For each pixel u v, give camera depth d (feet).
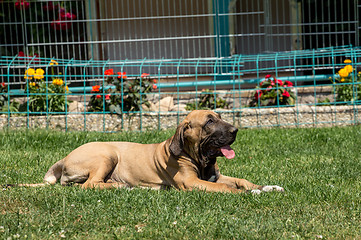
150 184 19.36
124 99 37.65
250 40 46.44
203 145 18.10
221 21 45.70
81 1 45.85
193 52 46.93
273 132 33.50
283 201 16.51
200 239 12.84
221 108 39.78
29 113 38.29
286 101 38.99
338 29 45.11
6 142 29.48
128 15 47.16
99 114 37.17
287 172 21.94
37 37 44.06
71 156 19.38
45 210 15.14
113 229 13.62
